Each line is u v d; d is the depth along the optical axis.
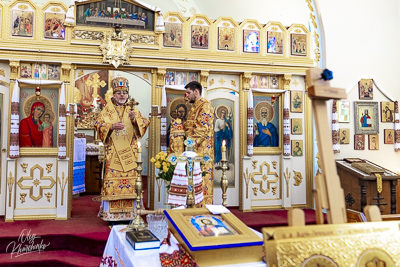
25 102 6.62
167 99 7.32
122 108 6.02
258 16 10.61
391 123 7.71
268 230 1.36
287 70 7.71
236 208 7.66
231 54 7.47
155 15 7.14
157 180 7.06
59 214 6.54
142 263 2.27
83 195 9.55
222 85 7.64
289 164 7.72
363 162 6.98
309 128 7.87
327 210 1.49
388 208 6.51
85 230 5.65
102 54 6.85
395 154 7.71
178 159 3.51
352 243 1.41
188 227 2.31
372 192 6.45
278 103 7.85
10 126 6.50
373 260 1.40
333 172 1.49
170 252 2.41
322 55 7.58
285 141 7.59
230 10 10.99
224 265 2.13
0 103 6.61
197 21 7.36
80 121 10.91
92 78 11.58
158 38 7.15
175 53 7.20
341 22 7.59
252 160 7.66
